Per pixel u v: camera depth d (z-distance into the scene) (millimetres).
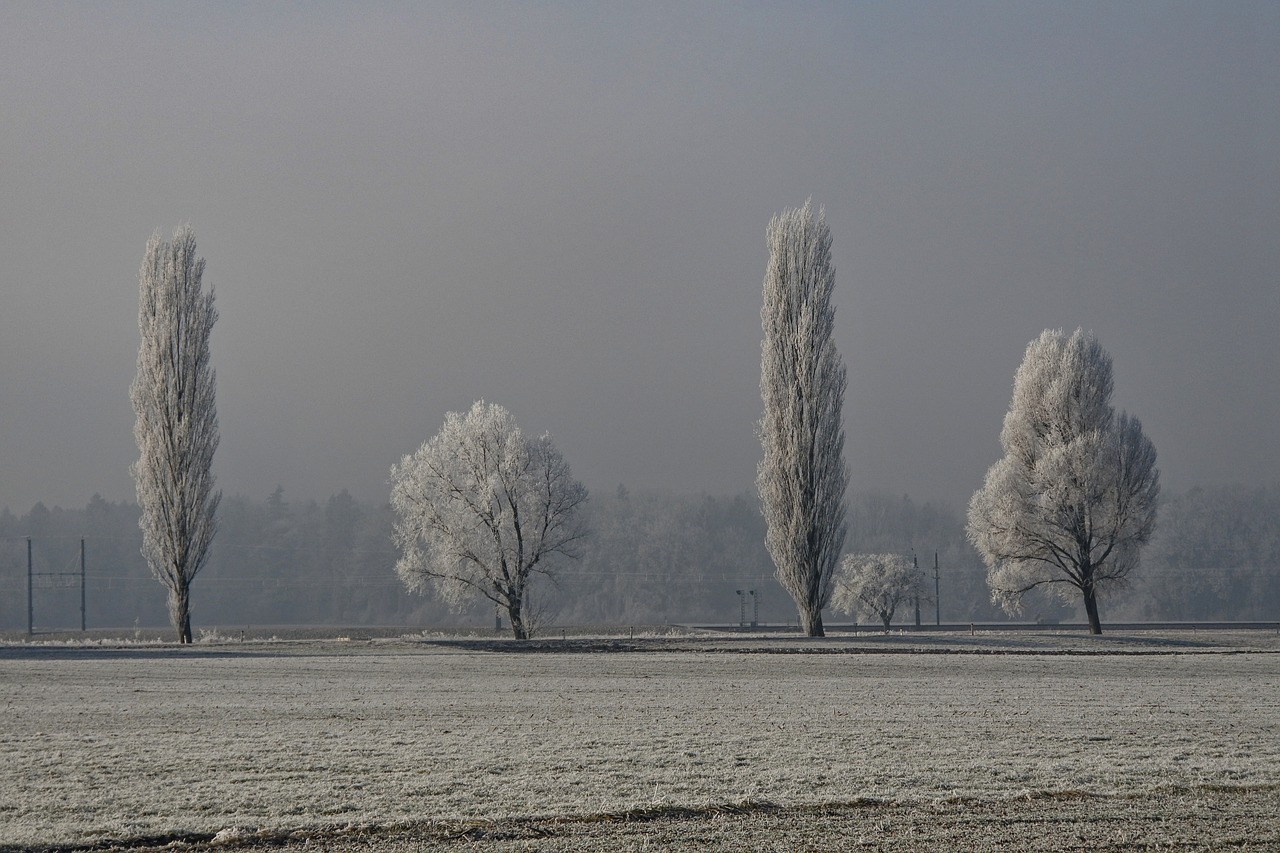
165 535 56938
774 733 21703
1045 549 64250
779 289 61312
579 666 39031
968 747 20109
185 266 58500
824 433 60406
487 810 14688
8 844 13031
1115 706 26828
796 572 59969
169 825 13852
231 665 39031
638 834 13656
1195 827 14484
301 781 16547
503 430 62969
